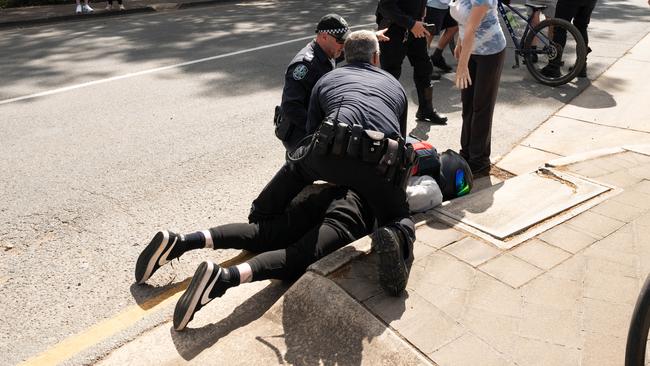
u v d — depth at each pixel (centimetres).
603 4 1211
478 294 273
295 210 339
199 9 1298
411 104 615
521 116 565
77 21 1190
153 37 961
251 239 324
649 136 502
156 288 318
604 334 247
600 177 391
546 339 245
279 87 673
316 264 288
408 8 512
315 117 312
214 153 492
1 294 311
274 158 483
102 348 268
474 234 322
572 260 298
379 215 305
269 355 250
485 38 399
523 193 372
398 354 238
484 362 233
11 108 604
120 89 668
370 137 277
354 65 319
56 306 303
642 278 283
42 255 347
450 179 379
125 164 469
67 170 458
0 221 383
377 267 291
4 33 1059
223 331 277
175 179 444
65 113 588
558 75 666
